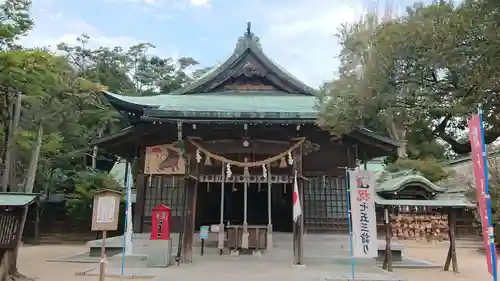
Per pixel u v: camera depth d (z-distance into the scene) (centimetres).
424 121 959
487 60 741
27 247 2166
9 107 1295
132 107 1439
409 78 860
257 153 1350
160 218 1245
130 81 4831
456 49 769
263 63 1764
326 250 1434
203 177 1330
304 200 1594
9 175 1367
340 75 960
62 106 1723
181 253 1300
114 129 3409
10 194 968
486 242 729
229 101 1588
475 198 2444
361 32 920
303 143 1380
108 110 2892
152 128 1491
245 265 1241
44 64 1173
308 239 1521
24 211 984
